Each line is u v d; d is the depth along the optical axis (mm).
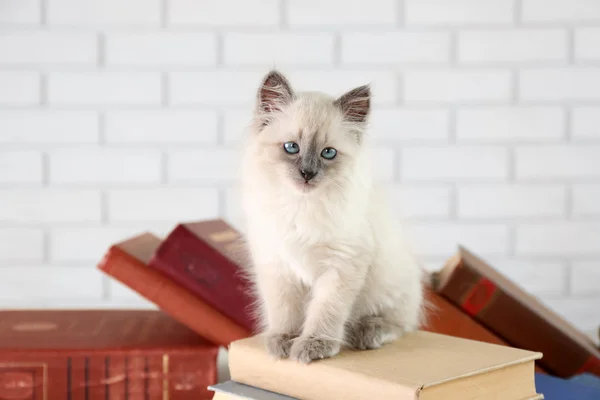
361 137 1313
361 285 1280
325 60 1797
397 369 1155
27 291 1812
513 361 1176
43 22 1781
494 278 1449
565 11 1792
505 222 1816
